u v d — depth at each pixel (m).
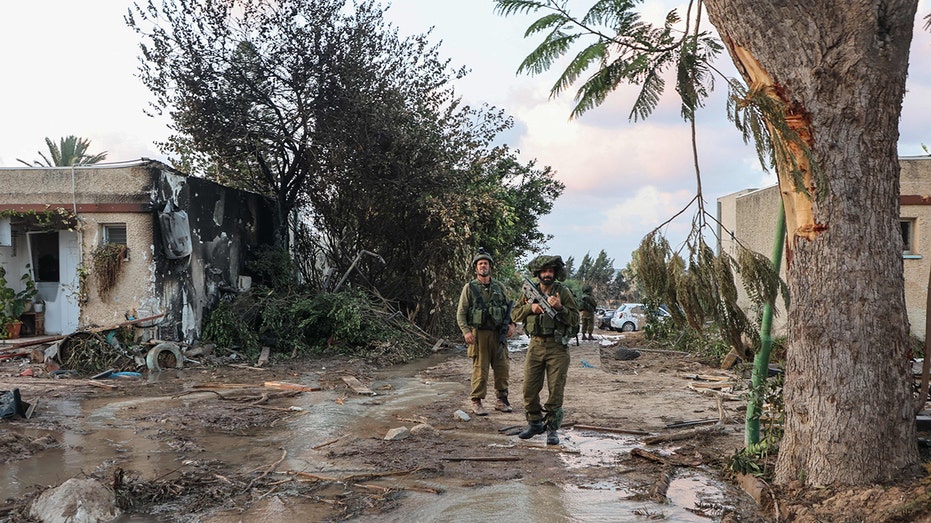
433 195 16.94
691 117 4.61
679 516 4.46
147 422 7.59
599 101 5.67
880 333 4.18
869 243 4.19
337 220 18.27
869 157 4.19
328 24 15.55
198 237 14.03
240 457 6.11
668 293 4.62
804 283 4.39
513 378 11.41
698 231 4.54
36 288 13.95
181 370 11.84
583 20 5.32
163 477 5.41
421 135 16.70
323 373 11.90
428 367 13.34
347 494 5.03
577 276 82.00
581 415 8.01
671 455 6.07
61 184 12.86
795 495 4.32
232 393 9.58
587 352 15.70
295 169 17.17
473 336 8.02
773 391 5.50
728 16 4.44
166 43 15.27
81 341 11.48
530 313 6.57
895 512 3.76
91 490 4.61
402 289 18.72
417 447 6.46
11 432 6.72
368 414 8.18
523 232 24.11
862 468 4.14
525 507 4.69
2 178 13.04
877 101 4.16
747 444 5.46
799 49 4.20
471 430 7.25
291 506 4.75
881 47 4.11
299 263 18.08
